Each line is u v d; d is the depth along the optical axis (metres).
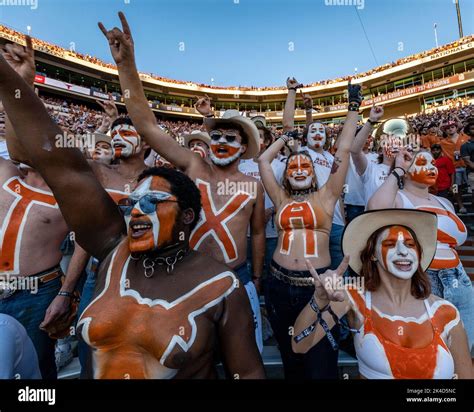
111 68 31.23
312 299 1.55
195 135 3.70
